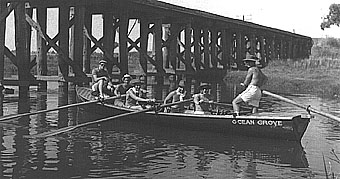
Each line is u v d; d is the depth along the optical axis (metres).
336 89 26.89
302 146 10.41
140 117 12.98
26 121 13.40
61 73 22.59
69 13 23.11
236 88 28.92
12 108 16.42
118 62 25.72
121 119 13.55
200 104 13.00
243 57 44.81
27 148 9.83
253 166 8.70
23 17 20.80
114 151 9.74
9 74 34.72
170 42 30.66
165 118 12.35
